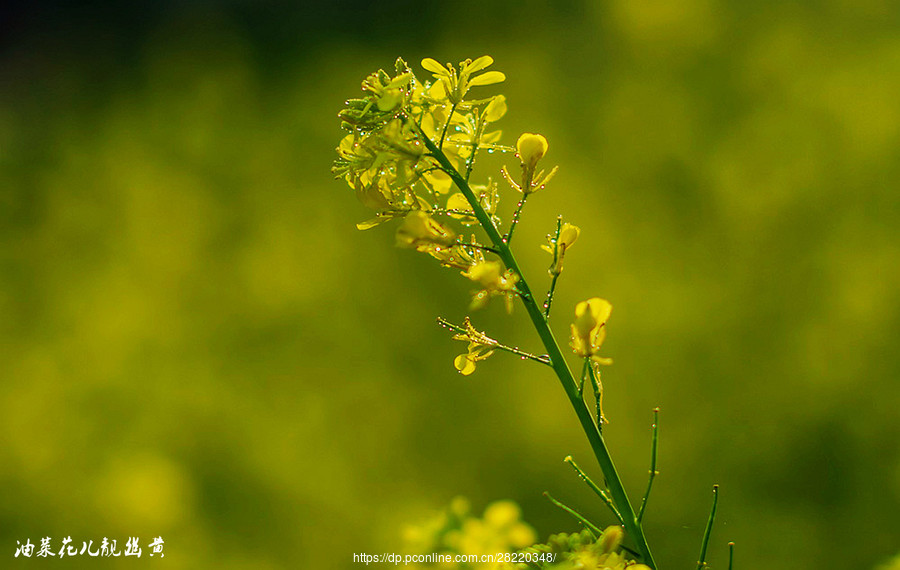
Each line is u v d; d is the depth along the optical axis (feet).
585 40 33.86
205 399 22.62
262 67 37.19
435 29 37.14
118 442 21.97
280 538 20.16
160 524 19.74
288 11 40.42
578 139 28.43
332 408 22.49
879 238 23.58
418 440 21.84
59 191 31.96
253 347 24.64
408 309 24.90
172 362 23.90
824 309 22.41
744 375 21.56
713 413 21.12
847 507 19.21
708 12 31.14
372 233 27.50
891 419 20.21
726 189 25.58
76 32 43.19
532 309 4.69
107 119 35.83
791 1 31.07
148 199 29.78
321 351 24.14
